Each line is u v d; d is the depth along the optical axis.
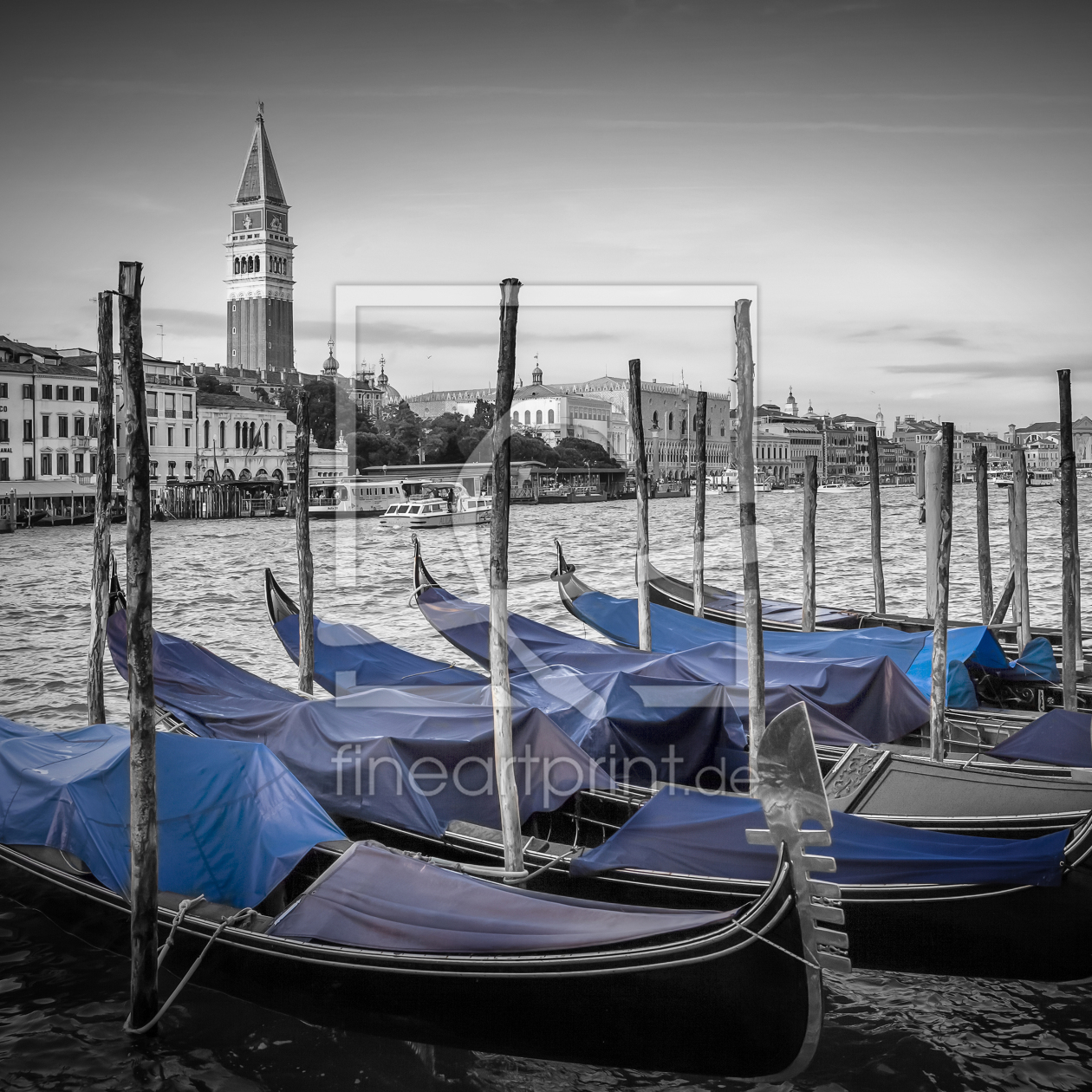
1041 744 12.41
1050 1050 9.38
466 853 10.79
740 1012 8.20
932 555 18.06
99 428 15.09
